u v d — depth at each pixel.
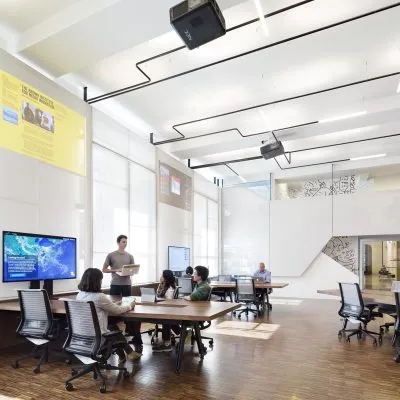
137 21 4.07
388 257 10.63
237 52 5.16
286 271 10.83
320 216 10.63
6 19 4.43
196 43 3.52
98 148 6.38
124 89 5.77
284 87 6.22
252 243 11.88
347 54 5.23
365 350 4.55
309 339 5.14
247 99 6.67
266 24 4.39
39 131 5.02
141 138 7.81
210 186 11.78
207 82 6.04
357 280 10.18
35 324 3.65
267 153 7.59
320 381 3.40
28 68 4.88
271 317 7.05
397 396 3.04
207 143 8.45
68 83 5.85
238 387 3.24
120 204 6.95
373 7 4.25
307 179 11.78
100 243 6.30
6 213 4.48
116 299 4.34
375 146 8.96
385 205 9.96
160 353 4.35
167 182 8.84
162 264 8.38
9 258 4.11
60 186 5.37
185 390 3.16
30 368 3.71
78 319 3.15
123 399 2.96
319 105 6.83
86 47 4.61
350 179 11.28
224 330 5.75
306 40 4.90
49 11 4.30
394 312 5.27
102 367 3.36
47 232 5.08
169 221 8.85
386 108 6.49
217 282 8.48
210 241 11.55
